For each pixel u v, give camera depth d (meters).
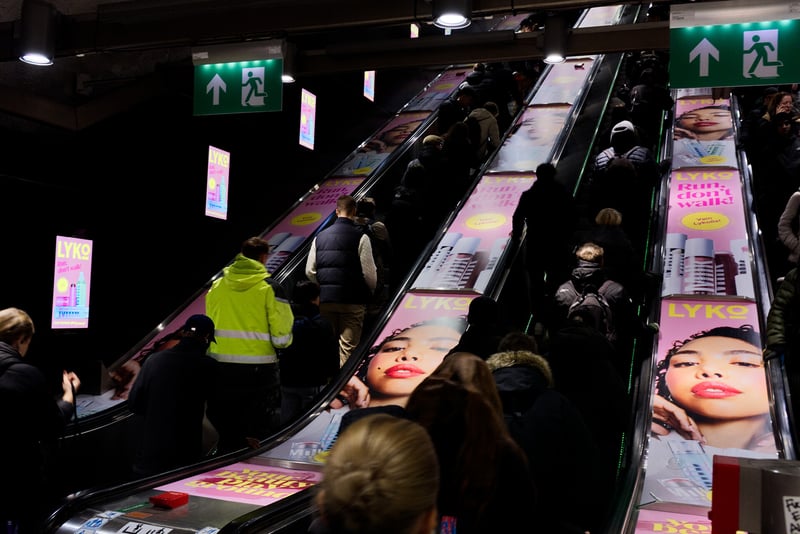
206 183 9.73
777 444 5.48
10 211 7.27
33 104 7.45
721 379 6.20
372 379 7.15
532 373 3.10
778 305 5.56
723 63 6.42
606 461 4.41
